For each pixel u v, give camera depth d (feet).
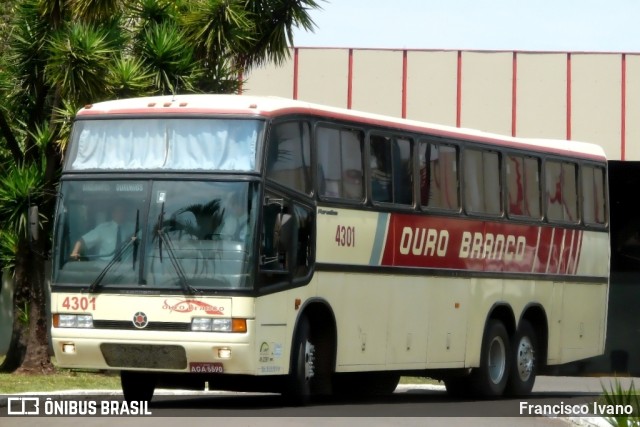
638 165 177.88
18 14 131.44
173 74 133.80
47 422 79.10
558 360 121.08
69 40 124.47
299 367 88.02
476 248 108.88
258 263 83.25
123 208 85.56
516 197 114.93
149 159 86.33
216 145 85.51
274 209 84.99
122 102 88.69
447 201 105.50
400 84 174.40
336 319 91.81
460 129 108.17
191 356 82.94
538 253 117.70
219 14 137.18
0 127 133.59
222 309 82.53
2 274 168.35
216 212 83.97
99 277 84.58
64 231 86.53
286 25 142.31
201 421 77.56
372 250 96.07
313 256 89.40
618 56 174.09
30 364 127.44
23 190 127.65
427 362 102.94
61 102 131.85
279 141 86.69
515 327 115.03
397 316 99.04
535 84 174.40
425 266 102.42
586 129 174.29
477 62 174.50
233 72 142.82
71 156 88.12
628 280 193.36
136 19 139.03
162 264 83.87
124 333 83.92
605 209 128.47
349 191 94.07
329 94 174.19
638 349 191.93
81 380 120.06
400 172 99.96
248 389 90.53
